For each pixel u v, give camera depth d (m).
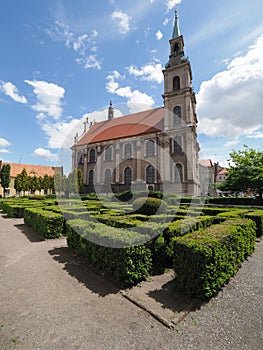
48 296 3.29
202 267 3.13
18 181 36.22
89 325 2.56
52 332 2.43
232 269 3.95
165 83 30.44
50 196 24.19
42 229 7.47
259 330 2.46
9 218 12.90
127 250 3.61
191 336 2.36
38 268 4.49
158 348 2.18
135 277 3.67
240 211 8.88
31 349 2.15
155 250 4.57
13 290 3.48
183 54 30.56
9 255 5.38
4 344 2.22
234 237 4.24
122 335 2.38
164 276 4.11
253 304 3.04
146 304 3.02
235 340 2.29
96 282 3.82
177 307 2.94
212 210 10.04
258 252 5.80
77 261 4.92
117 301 3.16
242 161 19.95
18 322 2.61
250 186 19.16
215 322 2.62
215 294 3.34
